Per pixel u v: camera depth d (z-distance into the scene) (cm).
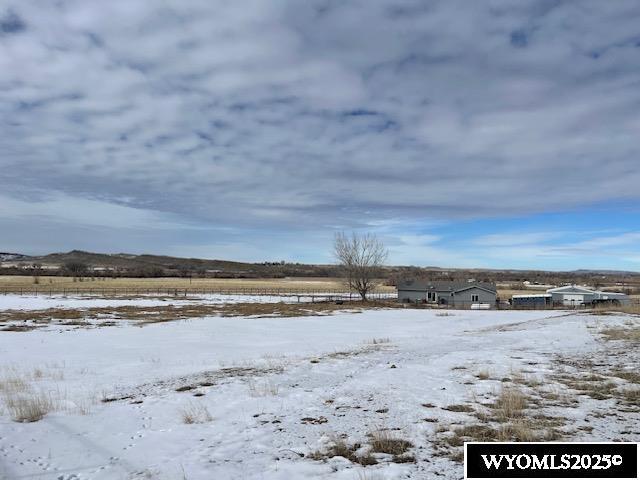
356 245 6969
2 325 3141
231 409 918
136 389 1149
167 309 4700
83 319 3606
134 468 622
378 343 2161
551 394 962
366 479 561
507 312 5069
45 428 809
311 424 800
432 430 749
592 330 2234
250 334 2753
